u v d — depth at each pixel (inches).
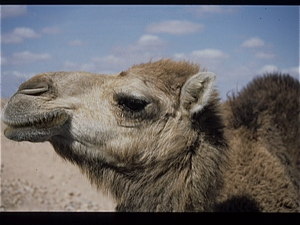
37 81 39.5
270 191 46.2
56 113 38.8
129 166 40.8
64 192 86.3
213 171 40.1
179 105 41.1
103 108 40.3
